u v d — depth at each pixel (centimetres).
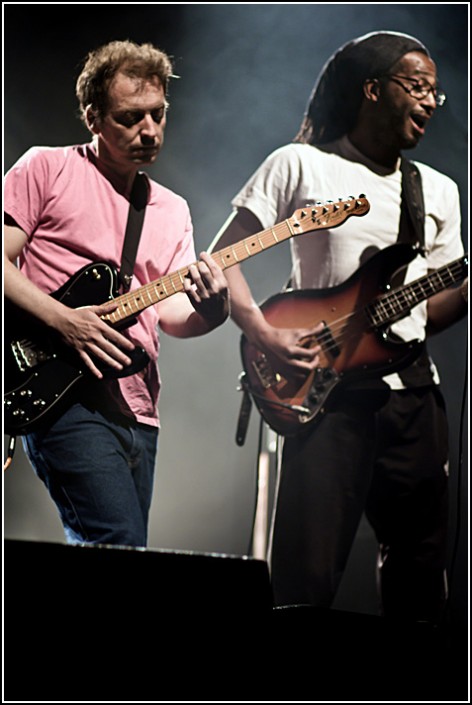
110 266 477
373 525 591
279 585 544
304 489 552
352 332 570
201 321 493
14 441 465
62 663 297
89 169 493
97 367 460
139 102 476
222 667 308
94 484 448
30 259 480
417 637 357
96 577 302
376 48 597
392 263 573
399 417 570
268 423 570
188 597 307
